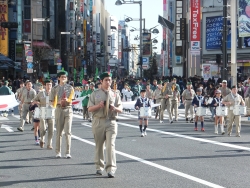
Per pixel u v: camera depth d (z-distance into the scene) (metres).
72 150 17.42
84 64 130.62
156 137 21.47
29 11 95.81
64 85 15.73
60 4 120.31
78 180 12.05
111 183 11.63
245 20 37.78
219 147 18.08
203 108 24.14
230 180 11.89
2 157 15.88
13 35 79.12
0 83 43.47
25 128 25.72
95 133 12.44
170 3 109.31
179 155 16.06
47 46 92.19
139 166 13.99
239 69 58.81
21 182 11.91
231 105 22.22
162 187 11.15
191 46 62.00
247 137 21.53
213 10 61.59
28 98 24.06
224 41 33.44
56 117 15.70
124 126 26.92
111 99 12.41
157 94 29.78
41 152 16.98
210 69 58.12
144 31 83.62
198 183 11.56
